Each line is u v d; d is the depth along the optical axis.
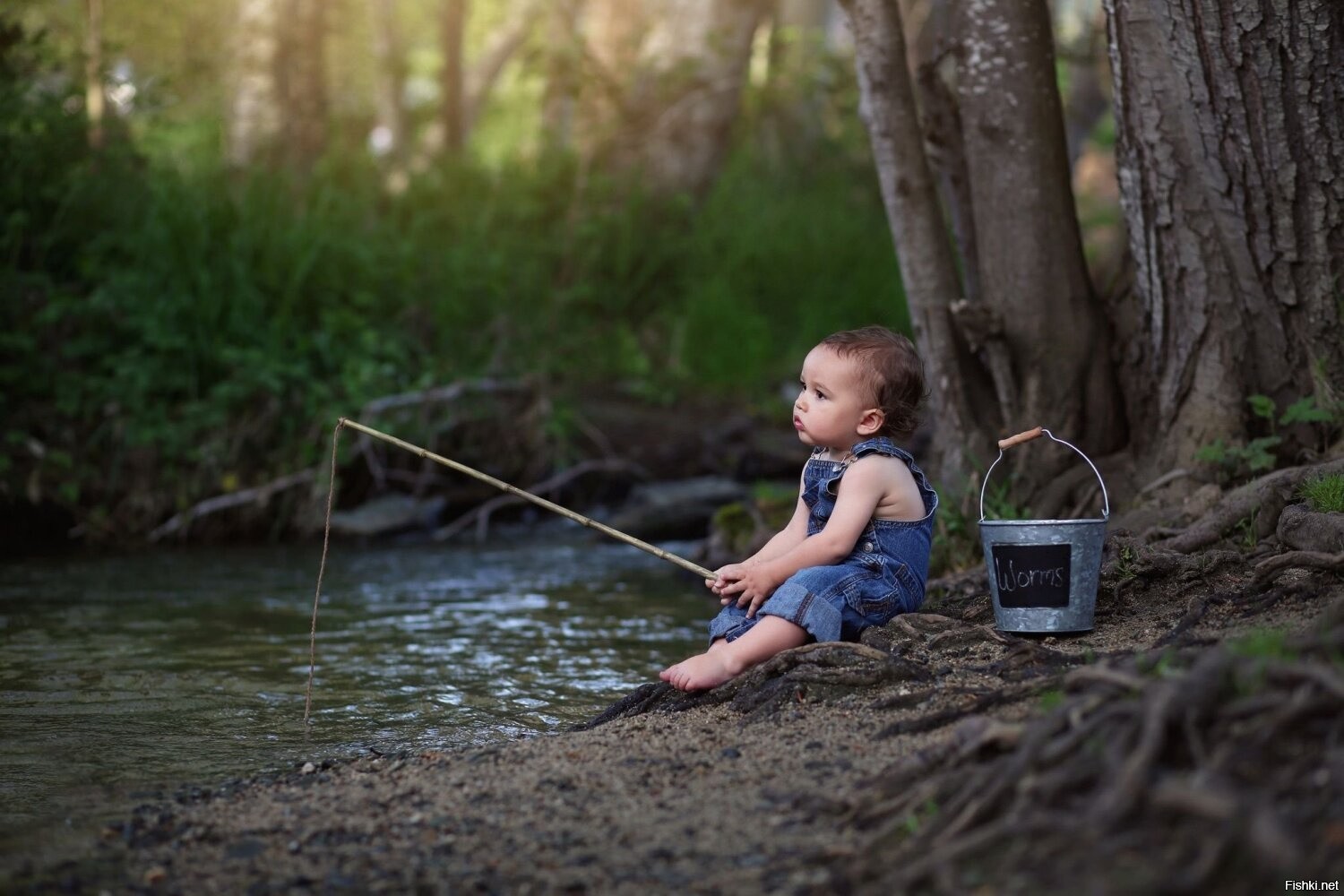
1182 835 2.02
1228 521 4.22
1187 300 4.89
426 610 5.79
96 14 10.23
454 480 8.80
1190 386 4.97
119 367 8.07
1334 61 4.34
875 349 3.89
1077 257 5.34
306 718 3.86
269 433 8.41
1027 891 2.00
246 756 3.47
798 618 3.55
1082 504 5.12
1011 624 3.60
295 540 8.15
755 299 11.63
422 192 11.60
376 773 3.13
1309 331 4.73
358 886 2.38
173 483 8.16
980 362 5.59
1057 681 2.89
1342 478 4.04
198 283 8.60
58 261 8.80
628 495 9.01
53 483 7.97
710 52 12.34
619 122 12.30
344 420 3.87
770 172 13.40
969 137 5.32
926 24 6.48
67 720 3.89
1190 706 2.25
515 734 3.70
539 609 5.81
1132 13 4.59
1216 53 4.38
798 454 9.30
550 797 2.76
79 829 2.84
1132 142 4.80
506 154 12.34
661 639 5.14
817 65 13.78
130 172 9.30
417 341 9.12
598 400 10.14
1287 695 2.26
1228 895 1.89
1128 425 5.34
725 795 2.67
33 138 8.76
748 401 10.52
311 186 10.75
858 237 12.12
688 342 10.89
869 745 2.86
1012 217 5.27
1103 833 2.07
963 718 2.89
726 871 2.29
